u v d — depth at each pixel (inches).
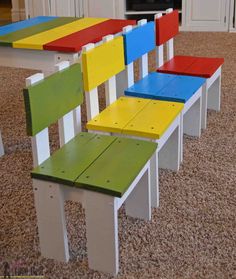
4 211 64.4
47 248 54.6
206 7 174.9
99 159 53.7
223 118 95.3
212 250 56.0
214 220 61.7
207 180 71.9
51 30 80.7
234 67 129.1
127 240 58.1
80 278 51.9
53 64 71.4
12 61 74.3
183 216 62.8
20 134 89.9
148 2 179.5
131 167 51.8
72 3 178.1
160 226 60.7
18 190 69.8
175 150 73.3
